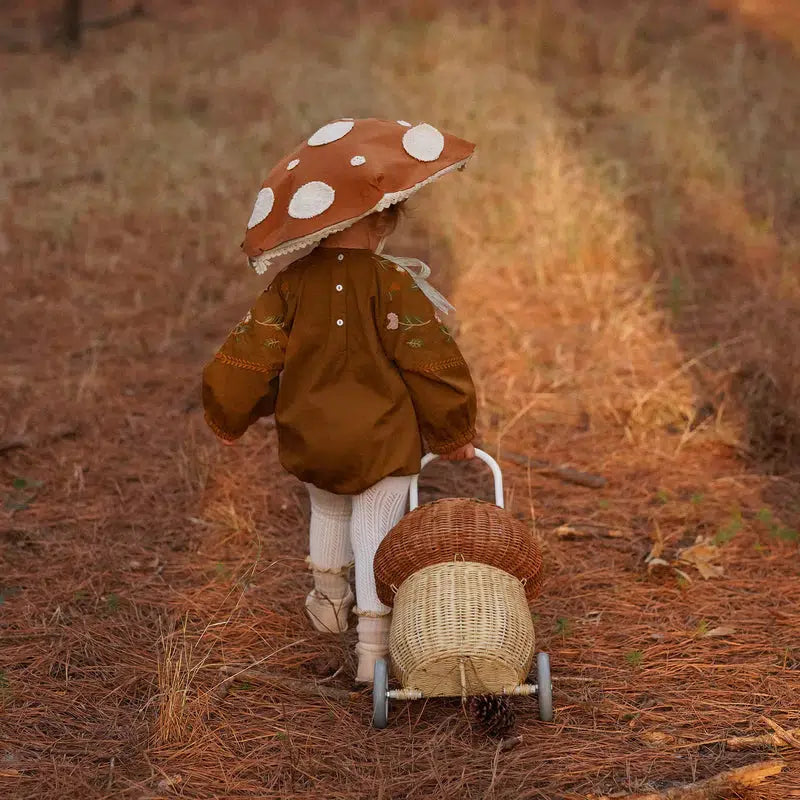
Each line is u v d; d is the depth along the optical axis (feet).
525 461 20.48
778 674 14.38
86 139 39.09
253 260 13.28
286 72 44.65
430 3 53.26
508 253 29.50
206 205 33.88
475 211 32.09
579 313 26.76
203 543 17.97
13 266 29.81
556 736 13.16
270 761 12.82
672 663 14.73
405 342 13.29
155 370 24.56
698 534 18.26
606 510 19.01
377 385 13.46
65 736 13.21
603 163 34.63
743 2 52.60
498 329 25.95
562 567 17.22
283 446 13.93
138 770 12.62
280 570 17.21
